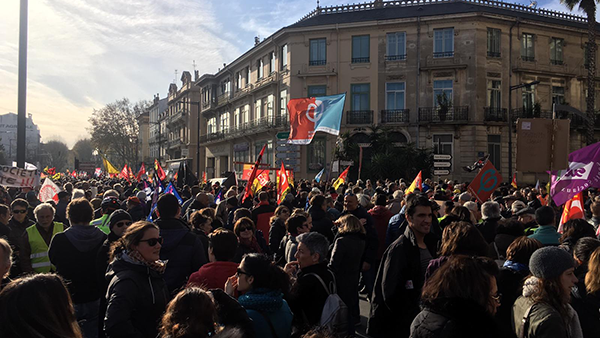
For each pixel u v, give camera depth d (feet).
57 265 15.58
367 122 101.04
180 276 14.39
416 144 98.27
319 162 103.40
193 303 7.70
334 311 12.21
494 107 97.71
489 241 19.33
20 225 21.47
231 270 12.82
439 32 98.58
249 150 132.46
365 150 95.71
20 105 37.14
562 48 104.99
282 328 10.23
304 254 13.09
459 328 8.07
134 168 274.16
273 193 37.99
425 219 13.74
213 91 162.91
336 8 111.75
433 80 98.48
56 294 6.98
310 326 12.09
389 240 20.67
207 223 19.85
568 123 28.68
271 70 118.73
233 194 33.73
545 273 9.57
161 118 254.06
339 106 38.78
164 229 14.70
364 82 102.17
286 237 20.65
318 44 105.81
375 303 14.11
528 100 101.09
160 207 15.02
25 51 37.32
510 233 16.85
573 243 15.60
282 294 10.67
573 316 9.80
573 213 24.99
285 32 106.93
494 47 98.68
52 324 6.78
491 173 31.71
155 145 274.16
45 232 19.07
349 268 17.01
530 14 106.73
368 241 20.79
